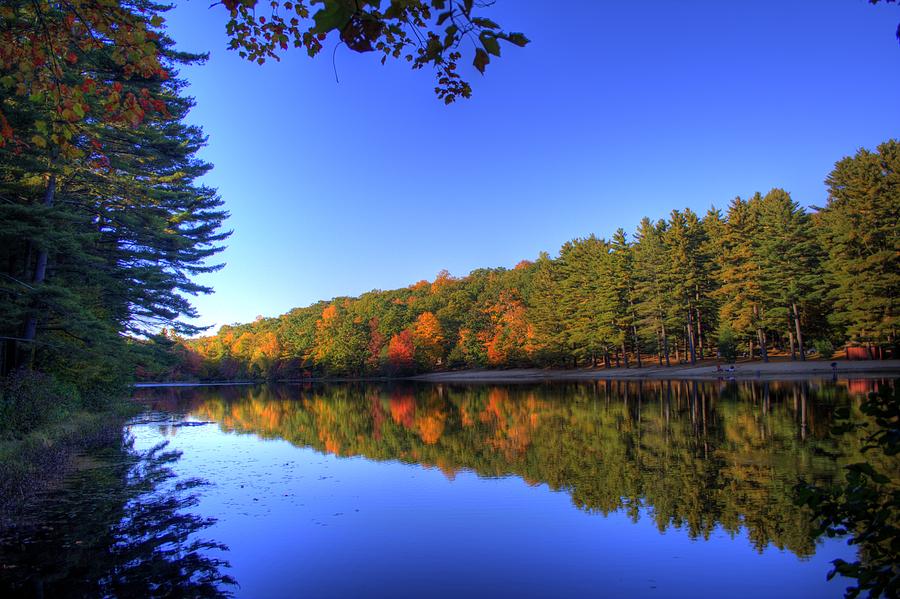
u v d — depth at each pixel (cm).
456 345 8081
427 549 707
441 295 9588
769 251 4441
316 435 1855
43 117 1205
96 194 1981
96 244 2081
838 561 247
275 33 375
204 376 10075
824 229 4494
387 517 846
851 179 4056
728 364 4478
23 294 1538
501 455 1355
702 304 5000
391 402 3441
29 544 736
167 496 990
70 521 839
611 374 5200
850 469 255
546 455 1327
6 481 998
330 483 1087
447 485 1049
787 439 1339
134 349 2403
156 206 2223
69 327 1744
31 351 1819
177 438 1797
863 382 2775
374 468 1236
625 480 1038
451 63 303
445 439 1669
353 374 8938
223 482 1102
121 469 1248
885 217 3725
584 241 6431
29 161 1439
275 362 9244
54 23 411
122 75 1520
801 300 4275
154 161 2052
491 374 7131
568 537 742
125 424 2216
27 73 419
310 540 746
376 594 577
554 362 6450
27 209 1423
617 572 625
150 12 1639
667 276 5031
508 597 568
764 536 720
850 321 4019
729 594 564
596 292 5797
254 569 648
